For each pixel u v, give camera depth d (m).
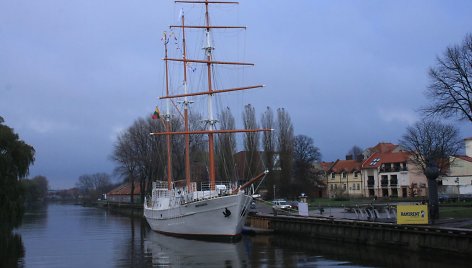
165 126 67.25
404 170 108.75
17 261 32.03
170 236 47.59
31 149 52.03
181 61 53.34
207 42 47.84
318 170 121.75
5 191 48.25
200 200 41.56
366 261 29.05
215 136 76.62
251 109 81.56
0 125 50.94
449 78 45.75
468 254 27.48
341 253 32.78
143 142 99.56
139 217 90.19
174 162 83.06
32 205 172.88
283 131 84.38
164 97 54.22
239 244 39.22
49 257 33.84
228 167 74.06
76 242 43.94
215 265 28.84
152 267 28.80
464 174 99.56
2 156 48.03
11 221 48.75
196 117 81.19
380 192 112.94
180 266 28.89
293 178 90.06
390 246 33.66
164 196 53.44
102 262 31.14
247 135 81.38
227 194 41.38
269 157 82.75
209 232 41.72
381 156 117.75
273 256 31.95
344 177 122.38
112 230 58.19
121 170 116.06
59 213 111.94
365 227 36.16
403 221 33.56
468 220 38.12
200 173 79.56
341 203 81.25
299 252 33.78
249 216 54.62
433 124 94.50
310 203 82.94
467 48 45.12
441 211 48.69
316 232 42.50
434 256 29.44
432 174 38.31
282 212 58.19
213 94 48.12
